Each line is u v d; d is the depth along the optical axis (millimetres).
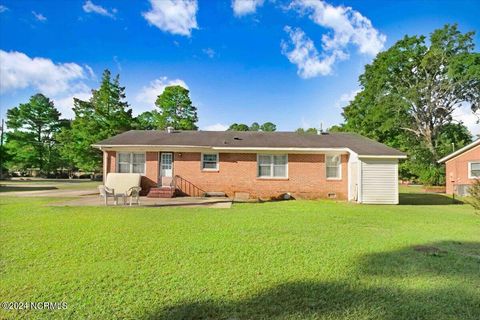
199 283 3693
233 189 16359
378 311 2967
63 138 35562
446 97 30188
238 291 3463
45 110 45312
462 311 2975
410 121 32188
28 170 47094
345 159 16438
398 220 8961
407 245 5730
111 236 6285
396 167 14711
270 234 6645
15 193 17641
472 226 8008
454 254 5055
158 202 13211
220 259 4719
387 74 31406
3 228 7070
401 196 19797
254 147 16000
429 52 29297
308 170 16469
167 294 3363
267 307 3059
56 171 46125
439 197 18875
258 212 10281
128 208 10961
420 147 30281
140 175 16188
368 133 33469
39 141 45281
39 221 8008
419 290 3502
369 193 14555
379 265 4449
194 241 5906
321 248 5445
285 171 16516
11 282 3693
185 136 18438
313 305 3107
